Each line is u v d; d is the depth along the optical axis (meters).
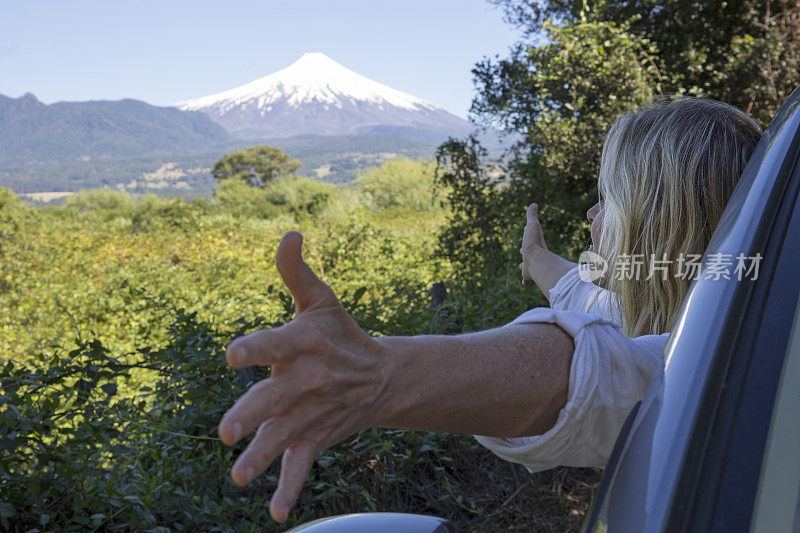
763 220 0.74
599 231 1.23
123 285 9.95
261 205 52.31
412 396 0.64
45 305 9.27
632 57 6.37
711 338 0.65
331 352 0.57
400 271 8.64
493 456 3.58
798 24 6.48
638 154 1.06
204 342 3.04
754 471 0.54
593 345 0.72
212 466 2.86
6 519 2.29
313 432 0.57
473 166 7.12
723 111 1.07
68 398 2.72
